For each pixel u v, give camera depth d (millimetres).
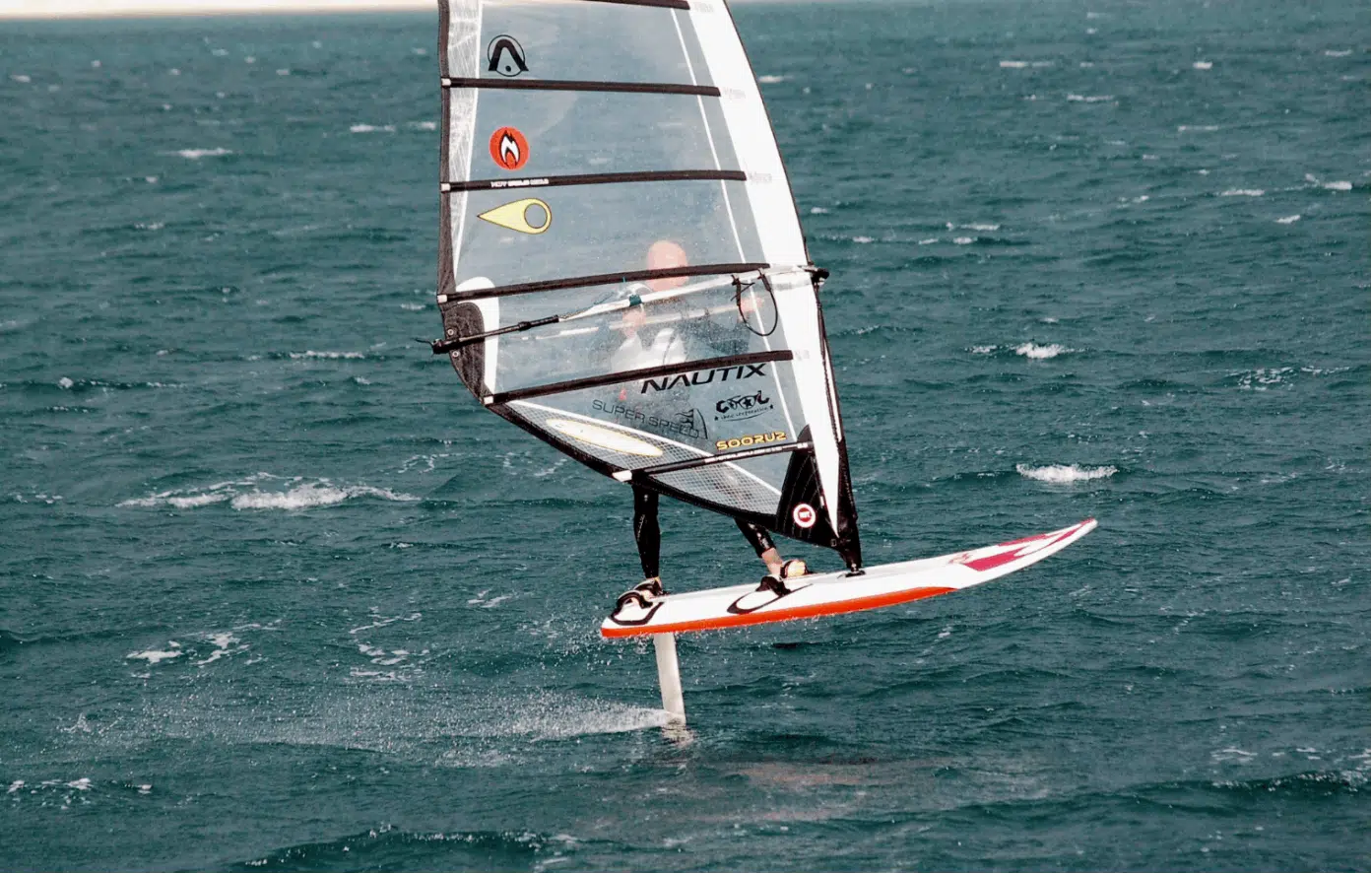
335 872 51781
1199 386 115250
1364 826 52562
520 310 49438
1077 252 178000
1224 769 56625
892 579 49969
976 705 63000
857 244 189625
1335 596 73188
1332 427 102875
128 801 56750
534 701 65188
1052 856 51156
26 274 180000
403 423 112438
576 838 53031
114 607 76500
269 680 67750
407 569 81688
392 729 62531
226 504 93938
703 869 50750
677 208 50469
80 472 100875
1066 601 73750
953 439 103625
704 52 50656
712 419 50656
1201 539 82062
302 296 165750
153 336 145000
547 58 49406
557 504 92188
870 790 55812
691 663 68438
